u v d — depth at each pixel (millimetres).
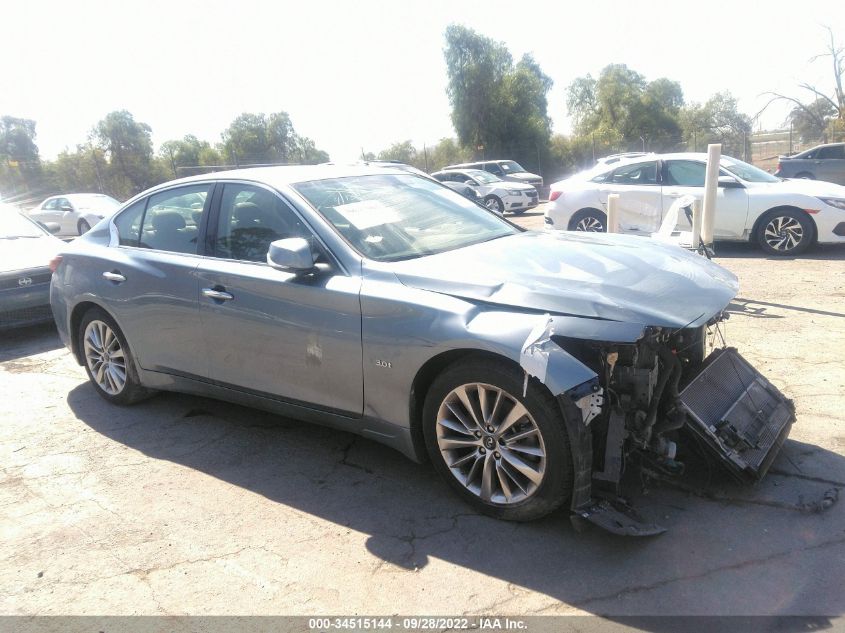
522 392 2832
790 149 32406
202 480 3729
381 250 3549
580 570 2715
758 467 3107
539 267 3268
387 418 3336
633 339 2695
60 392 5367
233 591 2736
